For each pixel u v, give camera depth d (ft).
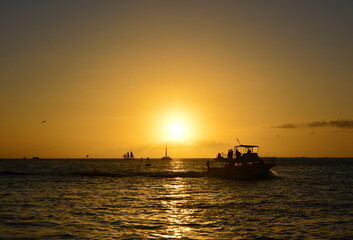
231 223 99.96
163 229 92.48
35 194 165.99
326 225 97.50
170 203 140.05
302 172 398.01
